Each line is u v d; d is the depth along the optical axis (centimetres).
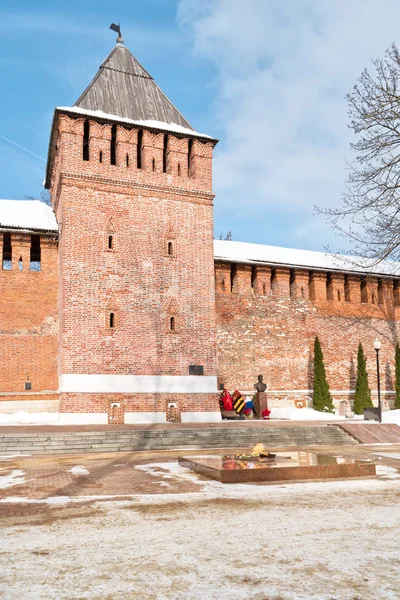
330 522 775
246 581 521
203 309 2789
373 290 3634
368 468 1251
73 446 1823
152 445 1920
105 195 2680
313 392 3262
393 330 3644
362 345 3512
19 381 2616
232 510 868
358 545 650
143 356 2609
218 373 3080
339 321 3469
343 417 3008
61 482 1175
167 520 795
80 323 2516
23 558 604
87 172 2661
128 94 2983
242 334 3180
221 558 597
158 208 2784
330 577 533
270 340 3244
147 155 2814
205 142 2969
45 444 1811
